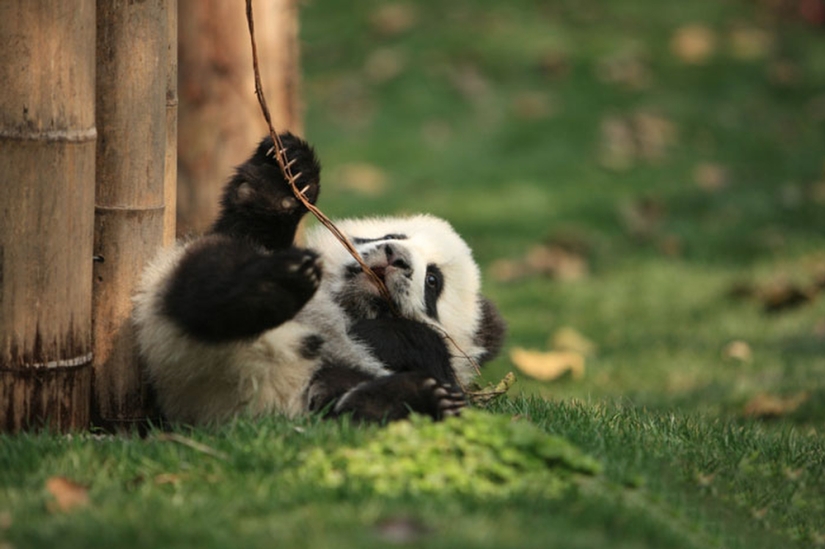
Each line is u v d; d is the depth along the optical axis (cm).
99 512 844
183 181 1773
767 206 2866
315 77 3534
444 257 1323
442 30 3766
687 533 915
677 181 3003
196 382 1085
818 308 2266
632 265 2562
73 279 1047
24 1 991
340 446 955
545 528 823
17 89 1002
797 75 3600
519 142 3209
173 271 1051
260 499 861
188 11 1750
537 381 1905
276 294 994
